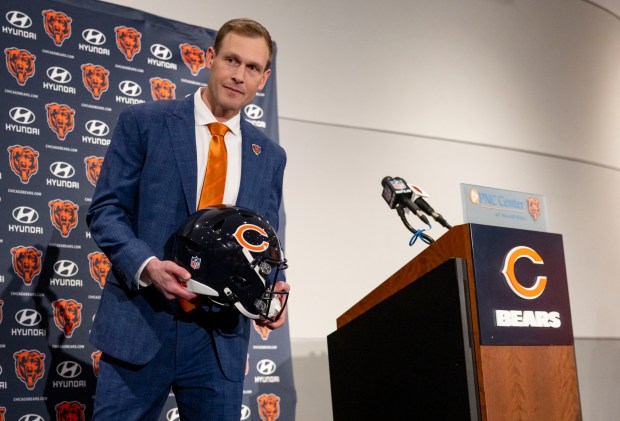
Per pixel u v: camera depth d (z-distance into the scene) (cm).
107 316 174
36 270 268
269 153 202
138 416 172
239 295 164
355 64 396
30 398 257
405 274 206
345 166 379
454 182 416
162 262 164
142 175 183
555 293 195
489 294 182
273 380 308
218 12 353
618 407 445
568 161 475
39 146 279
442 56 432
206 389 178
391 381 202
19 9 286
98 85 297
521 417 179
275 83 347
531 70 473
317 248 360
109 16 306
